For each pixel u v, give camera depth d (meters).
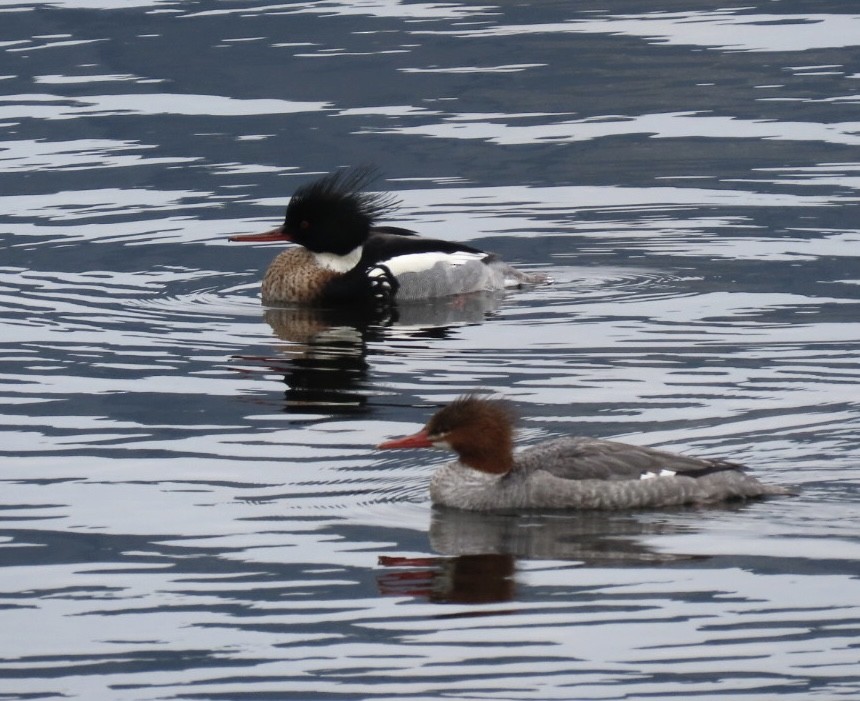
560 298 21.75
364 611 12.58
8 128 30.03
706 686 11.42
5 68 33.41
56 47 34.72
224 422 16.91
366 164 27.94
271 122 30.20
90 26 36.34
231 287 22.66
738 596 12.63
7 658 12.09
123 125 30.19
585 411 16.97
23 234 24.72
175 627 12.48
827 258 23.08
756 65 33.03
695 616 12.35
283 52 34.25
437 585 12.97
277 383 18.23
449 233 24.97
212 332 20.45
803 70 32.66
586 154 28.33
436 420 14.79
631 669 11.66
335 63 33.50
